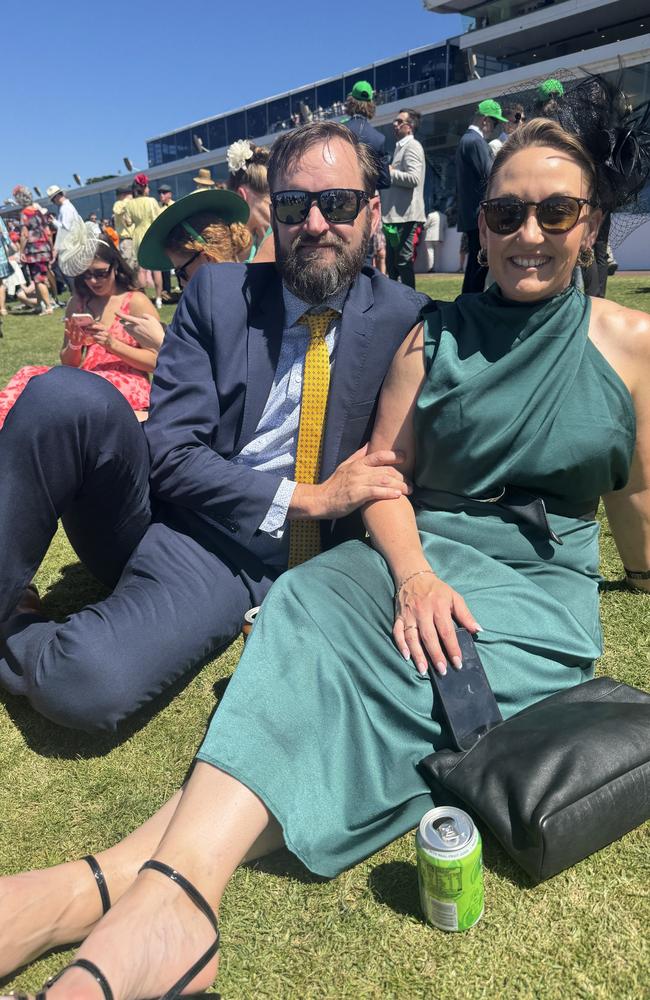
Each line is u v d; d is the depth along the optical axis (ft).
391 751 5.63
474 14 104.42
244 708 5.29
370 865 5.61
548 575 6.82
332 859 5.39
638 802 5.36
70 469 6.75
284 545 7.87
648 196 6.73
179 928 4.41
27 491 6.63
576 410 6.44
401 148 28.60
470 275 20.40
